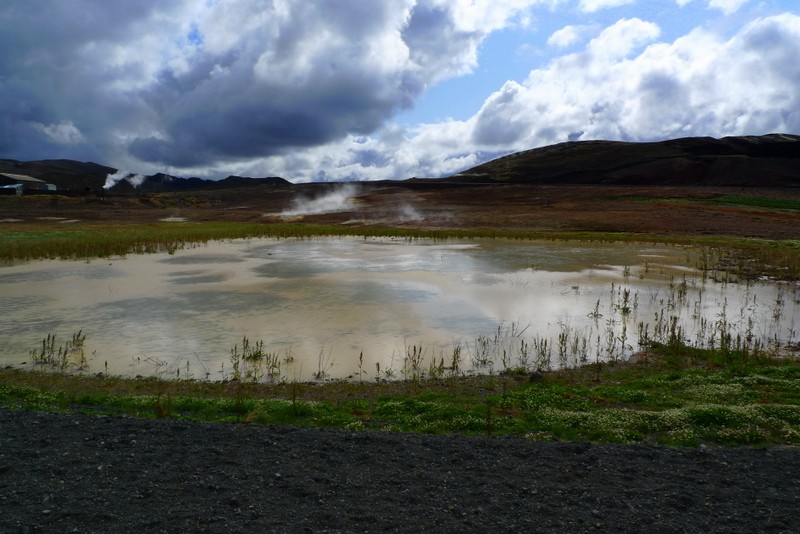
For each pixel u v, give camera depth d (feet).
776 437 27.53
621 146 517.55
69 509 19.06
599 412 31.24
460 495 20.53
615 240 140.97
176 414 31.68
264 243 138.62
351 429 28.99
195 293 72.18
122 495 20.18
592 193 267.80
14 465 22.56
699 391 35.45
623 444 26.02
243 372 42.27
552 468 22.98
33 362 44.42
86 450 24.29
